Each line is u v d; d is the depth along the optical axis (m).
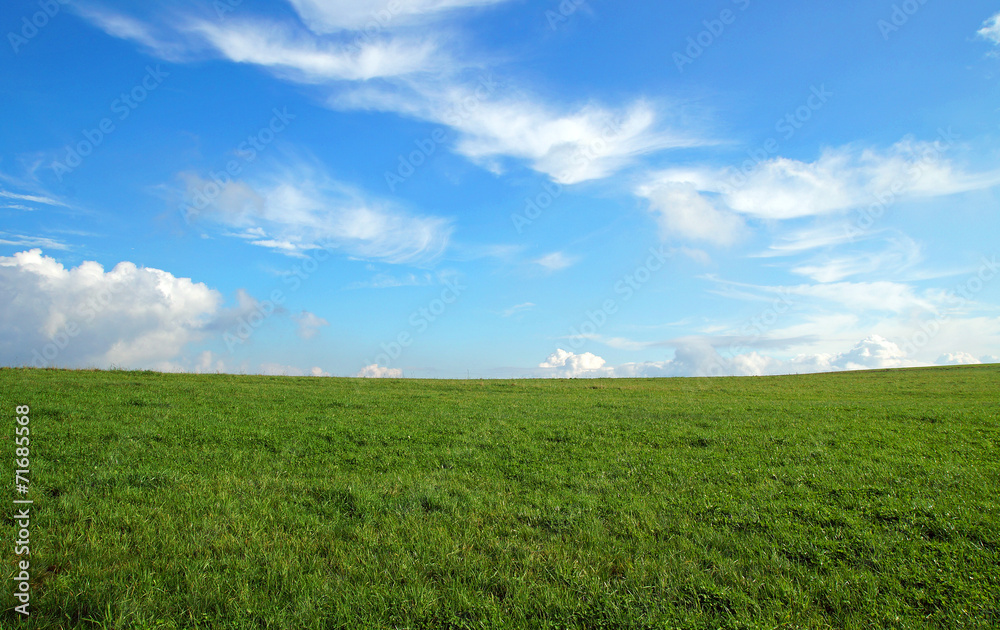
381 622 6.67
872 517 10.24
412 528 9.85
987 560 8.27
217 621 6.64
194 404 23.61
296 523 9.98
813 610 7.03
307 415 22.03
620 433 19.48
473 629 6.67
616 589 7.57
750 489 12.27
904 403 31.12
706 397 35.53
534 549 8.93
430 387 40.56
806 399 34.47
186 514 10.16
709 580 7.78
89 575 7.48
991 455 15.38
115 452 14.37
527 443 17.53
